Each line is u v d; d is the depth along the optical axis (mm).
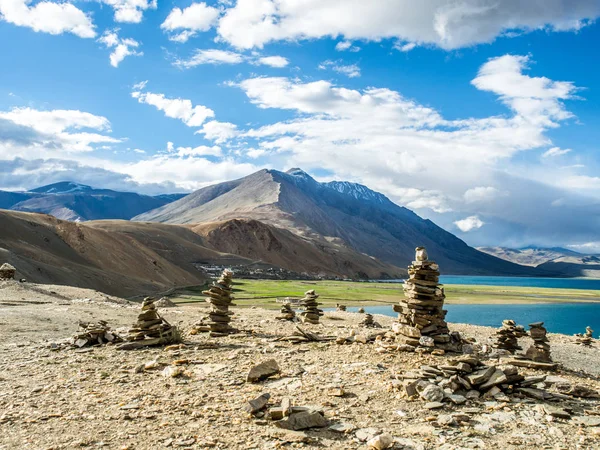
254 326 26469
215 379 14211
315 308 31469
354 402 12219
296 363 16016
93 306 35844
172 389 13281
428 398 12414
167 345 19219
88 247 123188
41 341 21297
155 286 115250
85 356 17438
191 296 100688
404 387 13000
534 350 19016
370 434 10180
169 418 11023
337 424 10781
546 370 16703
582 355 31406
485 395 13016
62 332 24109
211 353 17562
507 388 13367
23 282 44000
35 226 115000
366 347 18281
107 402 12195
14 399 12453
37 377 14680
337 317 39812
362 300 111125
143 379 14344
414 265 18812
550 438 10250
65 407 11805
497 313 100688
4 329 23562
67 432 10172
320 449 9492
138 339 19250
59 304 35562
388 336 19062
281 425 10547
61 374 14977
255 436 10031
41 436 9930
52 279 77062
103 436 9961
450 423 10859
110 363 16344
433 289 18312
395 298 121938
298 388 13352
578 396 13352
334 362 16109
